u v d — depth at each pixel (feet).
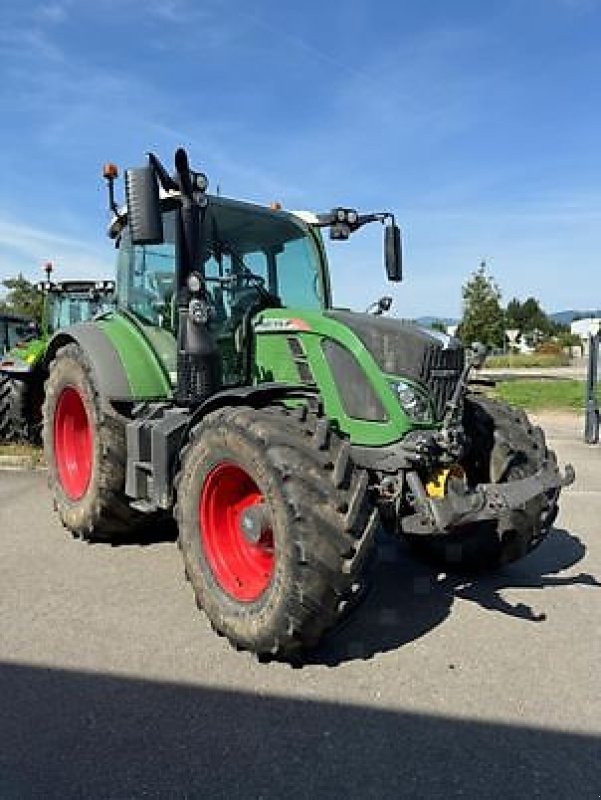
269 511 11.18
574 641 12.51
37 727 9.66
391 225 16.87
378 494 12.51
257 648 11.40
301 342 14.01
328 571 10.64
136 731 9.60
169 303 16.66
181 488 13.07
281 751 9.21
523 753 9.26
